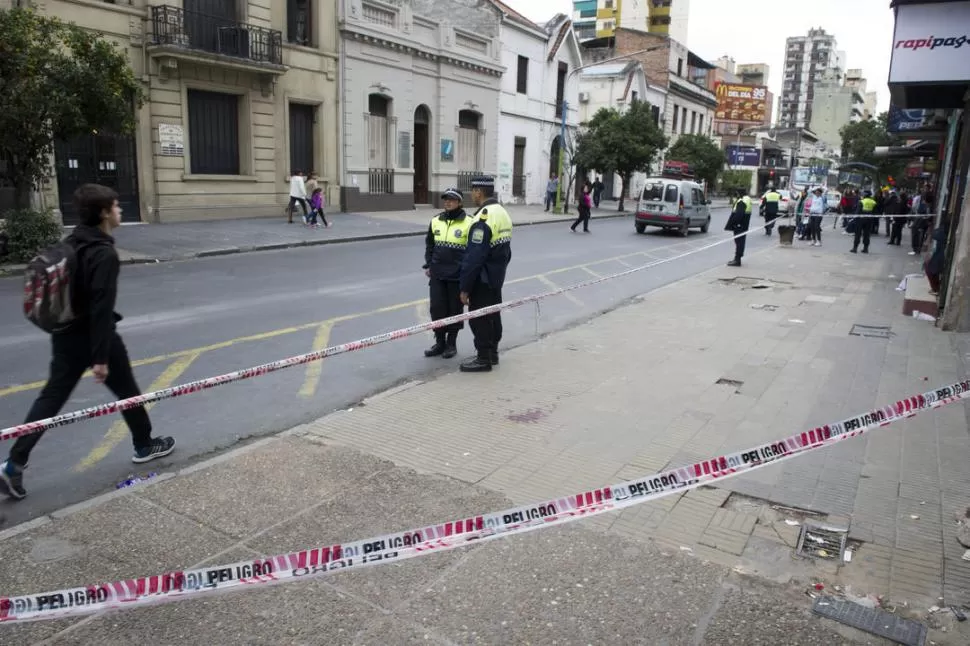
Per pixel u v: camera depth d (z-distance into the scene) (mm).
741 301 11273
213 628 2938
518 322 9555
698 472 3369
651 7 86375
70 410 5613
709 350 7891
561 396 6105
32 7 14359
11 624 2914
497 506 4020
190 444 5062
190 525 3750
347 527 3754
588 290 12320
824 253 19266
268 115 21203
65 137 12531
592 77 44281
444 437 5082
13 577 3264
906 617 3088
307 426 5254
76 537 3617
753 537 3734
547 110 36938
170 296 10242
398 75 25719
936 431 5289
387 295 10930
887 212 23812
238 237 16875
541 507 3199
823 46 138875
